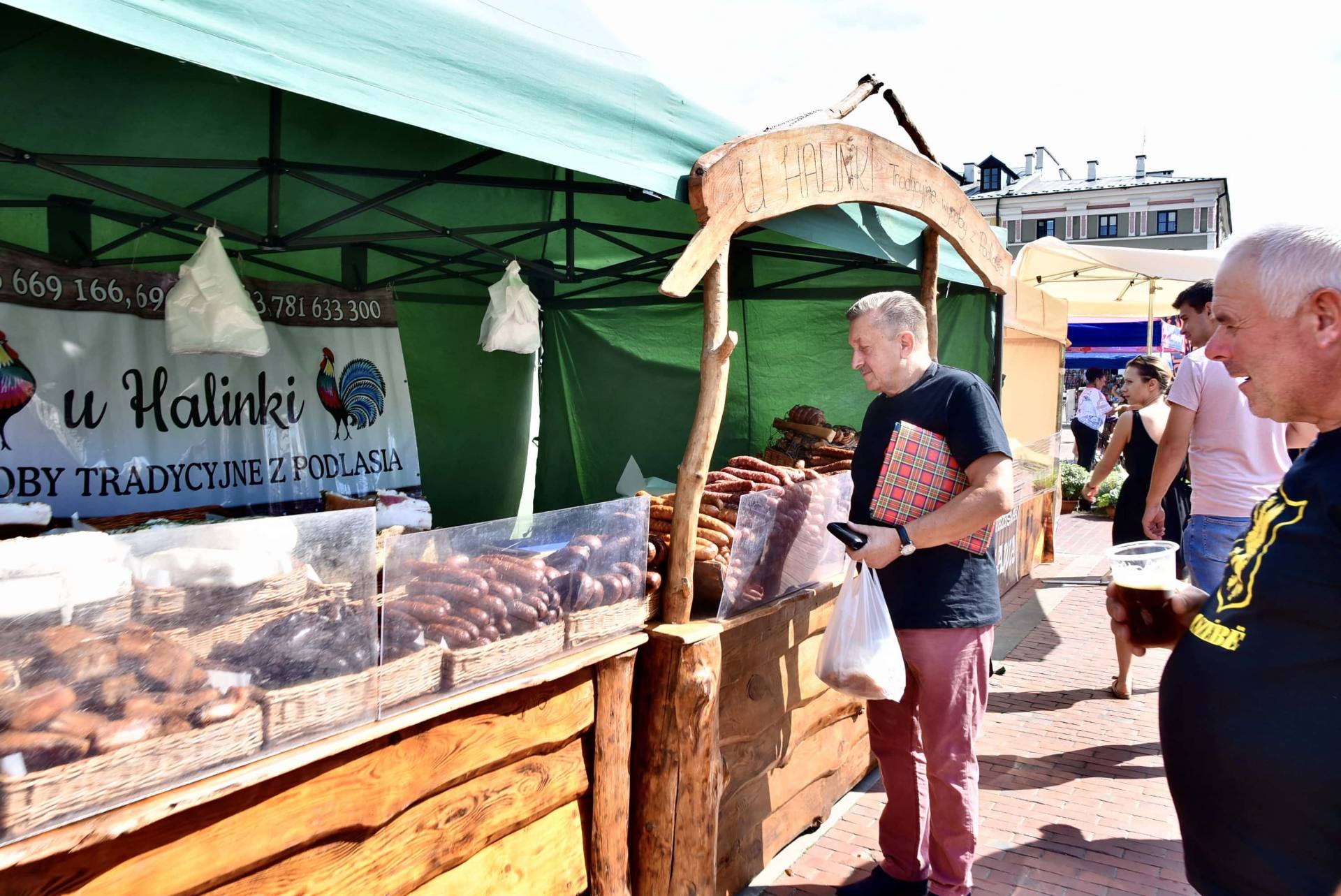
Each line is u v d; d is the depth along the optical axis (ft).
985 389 9.10
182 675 5.24
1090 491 18.08
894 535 8.77
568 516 8.20
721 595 9.44
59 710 4.70
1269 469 11.99
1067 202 191.31
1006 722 15.94
